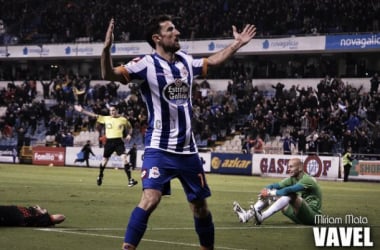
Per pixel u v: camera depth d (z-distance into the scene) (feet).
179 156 37.06
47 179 143.13
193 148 37.63
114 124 122.72
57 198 90.84
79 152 234.99
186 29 269.64
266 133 224.53
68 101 271.69
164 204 85.10
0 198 88.43
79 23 293.02
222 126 237.45
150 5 284.82
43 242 48.37
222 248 48.16
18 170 189.06
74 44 286.25
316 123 217.56
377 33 235.40
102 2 294.46
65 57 289.74
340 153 205.36
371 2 243.40
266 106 230.48
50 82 286.25
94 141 255.91
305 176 63.62
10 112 274.77
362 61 246.68
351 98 221.66
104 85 277.85
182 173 37.22
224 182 155.53
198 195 37.58
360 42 237.86
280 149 213.66
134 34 278.46
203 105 244.01
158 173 36.58
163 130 37.01
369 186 162.30
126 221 63.93
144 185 36.68
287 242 52.65
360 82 240.12
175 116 37.09
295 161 63.31
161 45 37.76
